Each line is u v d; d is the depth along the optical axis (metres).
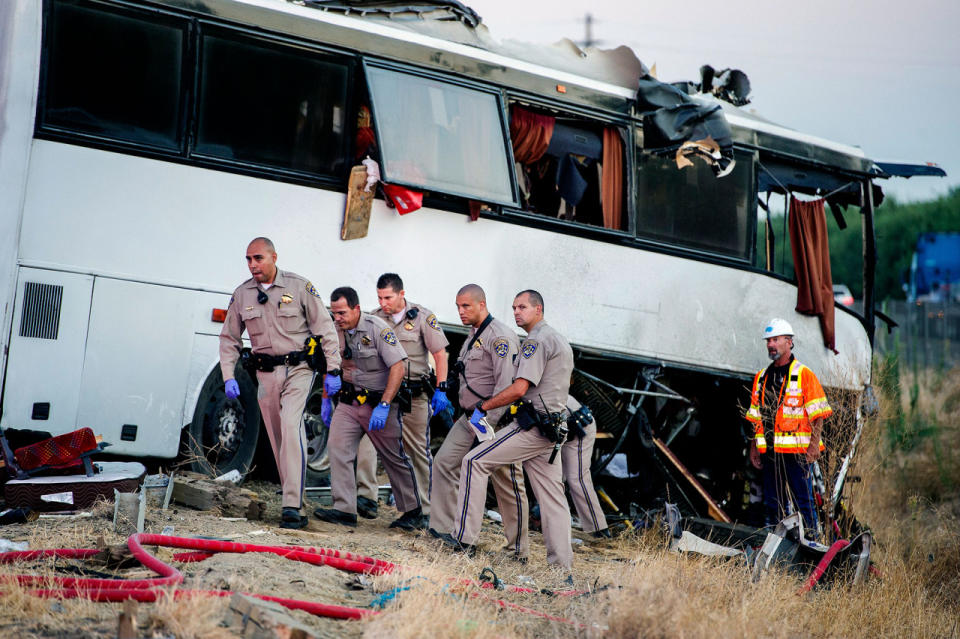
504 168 30.03
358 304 25.02
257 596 15.90
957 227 109.81
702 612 17.91
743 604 19.50
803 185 38.59
